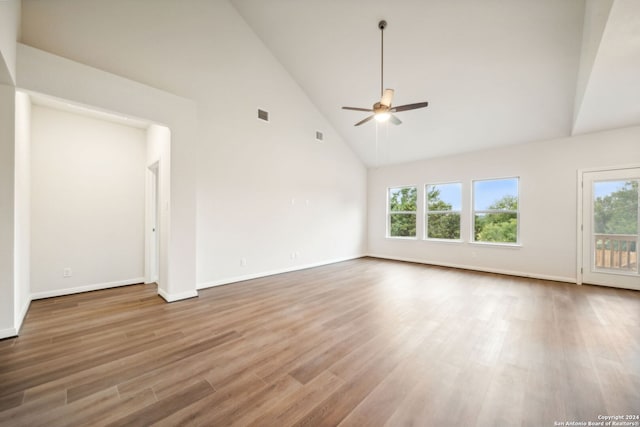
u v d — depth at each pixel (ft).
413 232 21.74
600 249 14.05
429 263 20.42
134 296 11.96
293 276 16.05
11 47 7.03
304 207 18.40
